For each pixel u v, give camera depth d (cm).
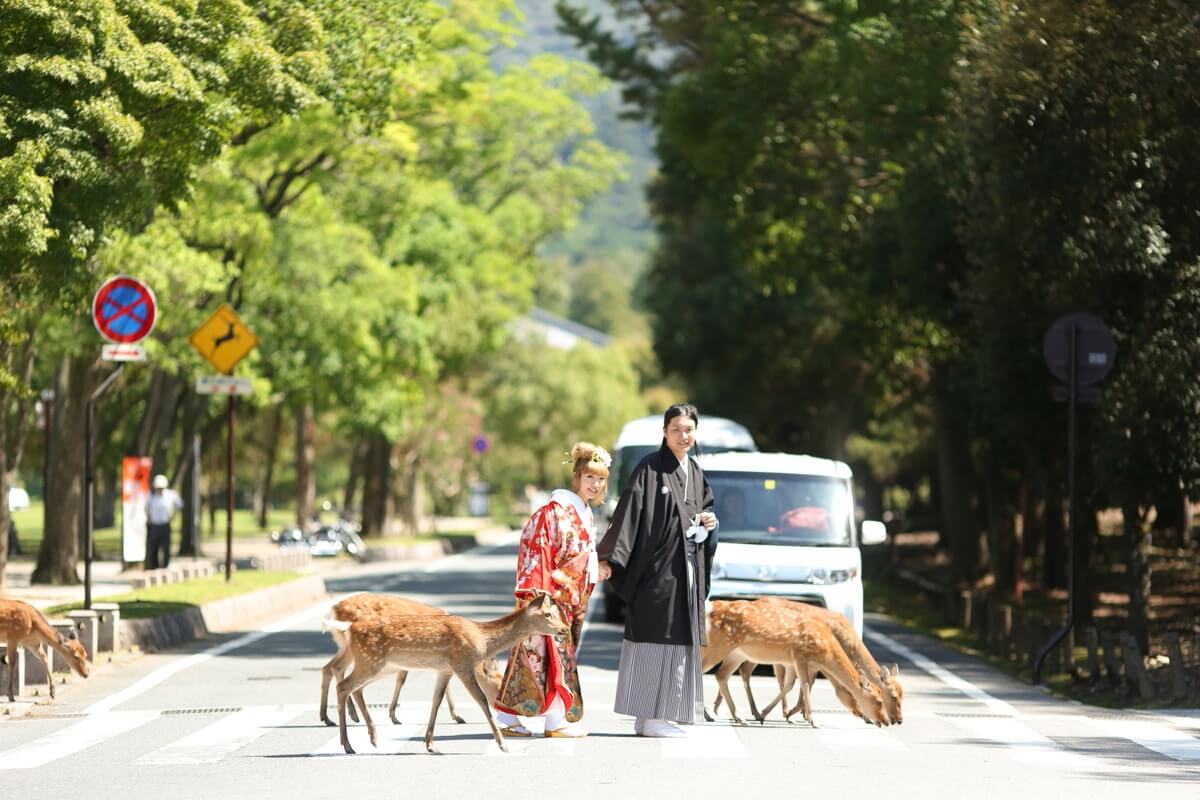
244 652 4356
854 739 2686
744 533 4200
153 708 3116
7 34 3844
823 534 4209
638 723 2672
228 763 2352
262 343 8994
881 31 5275
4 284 4275
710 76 6081
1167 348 4144
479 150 12062
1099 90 4159
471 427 16975
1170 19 4112
